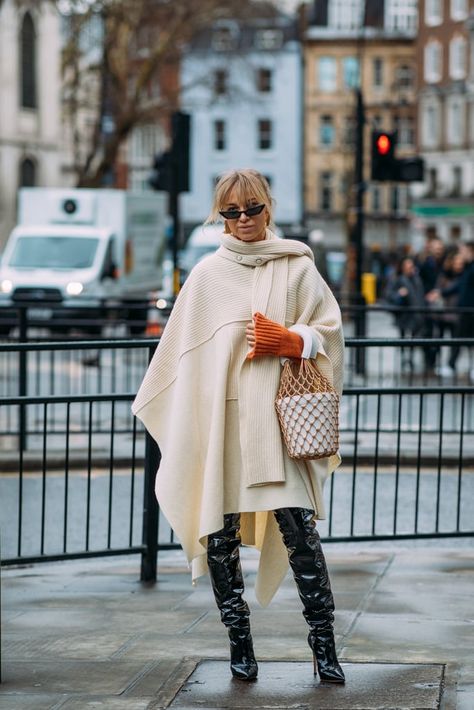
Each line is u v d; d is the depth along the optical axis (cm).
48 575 855
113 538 1010
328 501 1131
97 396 805
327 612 579
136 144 9625
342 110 10344
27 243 3186
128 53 5062
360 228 2309
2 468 1291
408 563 862
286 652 638
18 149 6053
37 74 6188
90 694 582
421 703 549
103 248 3183
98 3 4728
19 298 1858
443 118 9519
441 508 1108
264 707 551
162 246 3709
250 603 746
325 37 10356
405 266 2416
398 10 10681
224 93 5428
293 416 554
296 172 10062
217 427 565
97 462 1309
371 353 2477
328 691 569
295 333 561
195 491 578
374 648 643
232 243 576
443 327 2344
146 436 818
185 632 689
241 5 5053
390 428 1483
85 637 682
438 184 9538
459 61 9350
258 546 604
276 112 10031
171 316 587
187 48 5569
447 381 2102
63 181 7731
